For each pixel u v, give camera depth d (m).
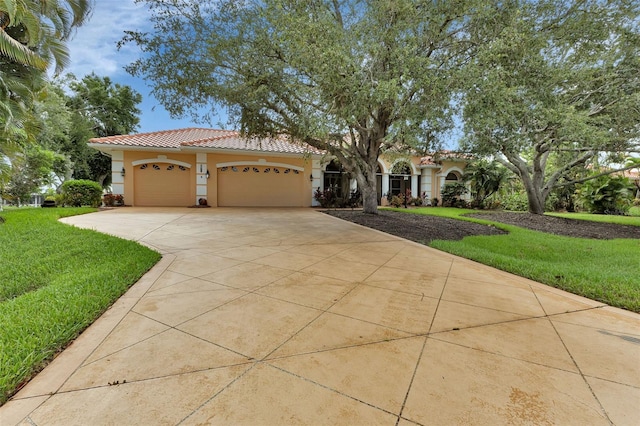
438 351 2.92
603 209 18.88
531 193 16.89
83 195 16.16
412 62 6.69
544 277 5.27
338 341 3.09
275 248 7.46
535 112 7.79
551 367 2.69
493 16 7.30
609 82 10.75
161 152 17.94
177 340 3.09
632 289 4.62
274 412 2.11
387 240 8.69
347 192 21.88
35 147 17.47
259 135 10.90
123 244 7.11
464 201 23.42
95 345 2.99
